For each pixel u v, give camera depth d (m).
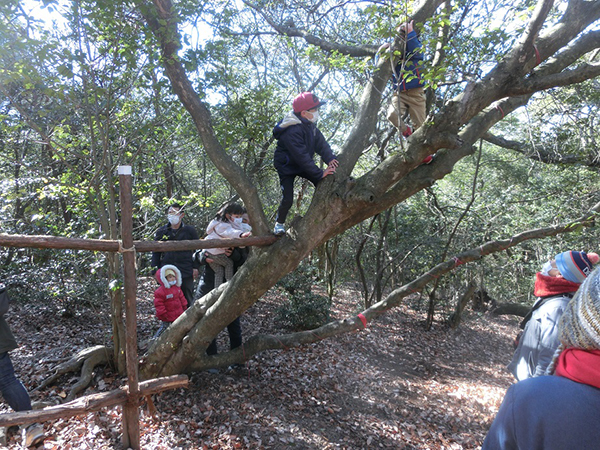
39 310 6.26
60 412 2.70
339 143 10.28
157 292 4.88
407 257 9.80
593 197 9.07
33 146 9.53
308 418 4.43
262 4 7.02
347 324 4.17
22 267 6.11
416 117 3.80
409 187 3.61
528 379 1.10
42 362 4.50
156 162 5.65
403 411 5.18
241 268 3.83
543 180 10.47
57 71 3.74
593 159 7.48
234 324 4.86
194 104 3.90
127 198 2.73
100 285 5.34
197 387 4.45
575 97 7.38
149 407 3.16
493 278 12.08
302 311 7.45
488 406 5.84
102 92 3.81
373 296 9.59
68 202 5.47
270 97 6.44
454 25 5.63
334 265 10.34
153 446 3.47
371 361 6.79
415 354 7.67
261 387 4.82
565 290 2.25
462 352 8.34
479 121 3.81
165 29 3.67
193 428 3.80
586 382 0.98
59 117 5.02
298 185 9.66
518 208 10.38
